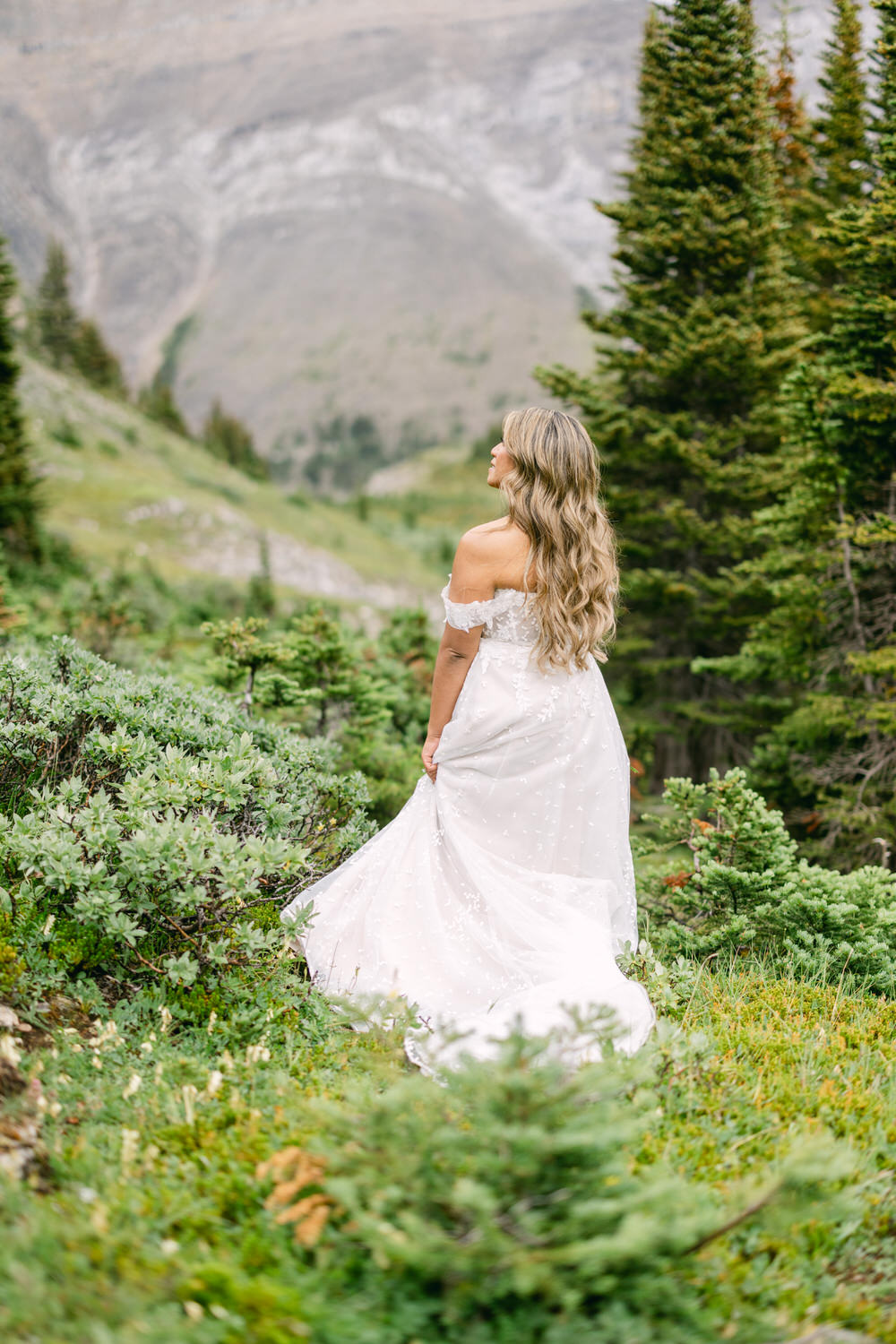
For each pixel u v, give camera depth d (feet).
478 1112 6.89
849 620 32.07
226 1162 7.92
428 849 12.50
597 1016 7.83
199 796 12.55
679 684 50.16
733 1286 6.97
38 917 11.28
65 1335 5.72
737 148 44.68
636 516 48.32
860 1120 9.74
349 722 28.40
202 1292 6.15
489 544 12.13
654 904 18.13
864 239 29.19
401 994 11.09
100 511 249.14
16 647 27.12
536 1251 5.93
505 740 12.29
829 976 15.47
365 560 320.09
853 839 28.91
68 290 412.16
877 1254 8.01
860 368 28.86
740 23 44.32
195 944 11.30
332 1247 6.77
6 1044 8.93
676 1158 8.41
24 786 14.32
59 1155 7.97
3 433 103.04
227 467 403.95
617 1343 5.92
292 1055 10.25
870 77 43.73
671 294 48.32
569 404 48.14
